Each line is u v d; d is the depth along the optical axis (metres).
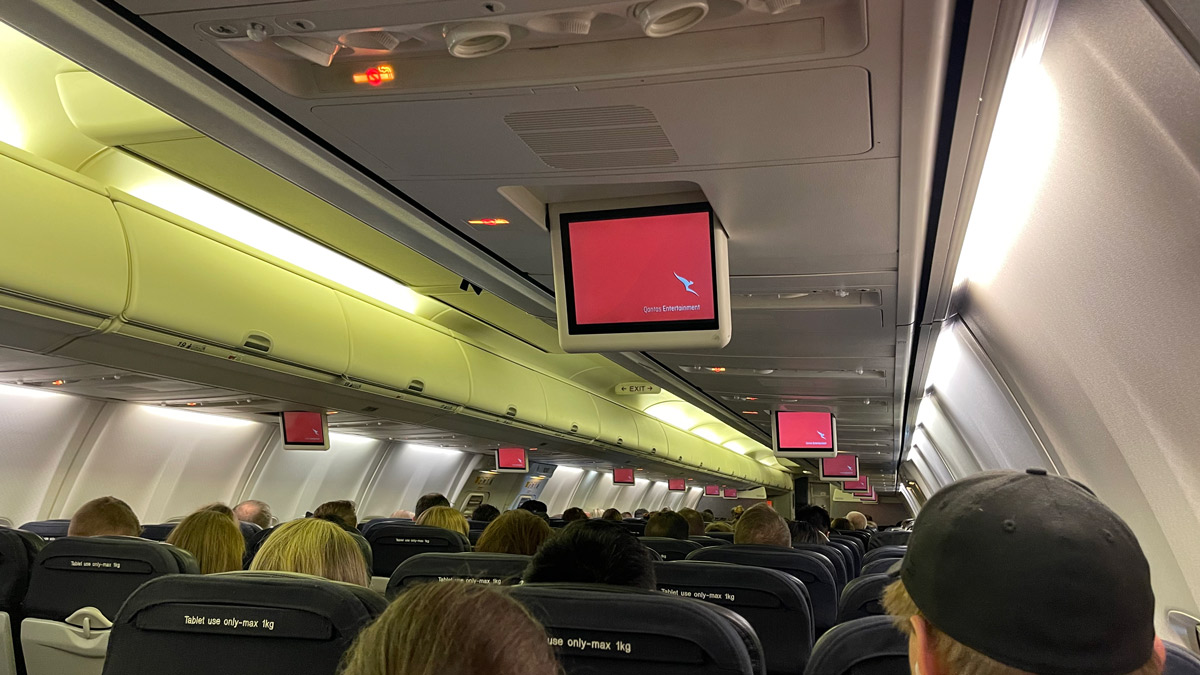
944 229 4.88
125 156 5.83
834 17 2.75
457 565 3.25
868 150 3.61
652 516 6.56
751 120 3.34
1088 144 3.66
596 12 2.70
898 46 2.76
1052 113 3.75
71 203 5.27
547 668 0.98
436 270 8.12
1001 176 4.63
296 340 7.40
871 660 1.86
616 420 16.94
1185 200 3.21
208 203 6.71
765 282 6.01
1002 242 5.39
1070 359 5.39
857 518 14.59
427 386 9.67
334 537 2.85
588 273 4.61
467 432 13.20
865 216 4.51
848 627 1.90
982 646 0.83
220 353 6.69
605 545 2.64
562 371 14.45
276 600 2.12
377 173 4.07
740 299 6.74
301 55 2.91
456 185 4.20
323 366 7.84
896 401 12.44
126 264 5.59
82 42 2.86
